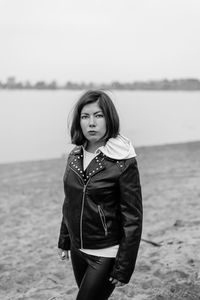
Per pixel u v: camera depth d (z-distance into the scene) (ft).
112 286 7.92
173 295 11.65
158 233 19.74
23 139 112.16
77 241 7.87
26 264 16.88
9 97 529.04
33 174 49.49
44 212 28.55
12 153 83.87
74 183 7.78
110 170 7.55
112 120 7.79
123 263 7.44
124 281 7.48
